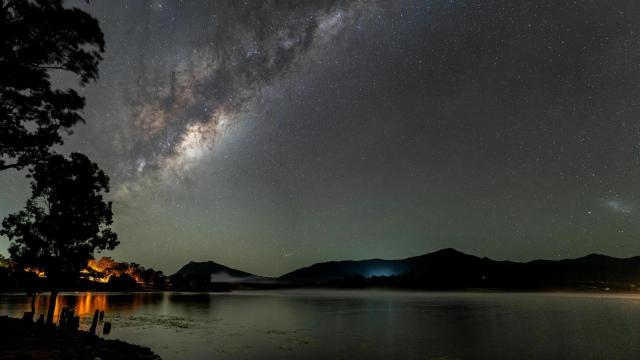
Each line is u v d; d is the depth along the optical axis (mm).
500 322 53344
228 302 102062
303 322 50969
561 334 41125
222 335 36312
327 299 137000
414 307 87750
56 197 28125
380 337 37281
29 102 15578
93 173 29547
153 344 30328
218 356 26141
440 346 32562
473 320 56156
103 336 33469
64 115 16469
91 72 16609
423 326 47719
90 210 29125
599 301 120375
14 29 14242
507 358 28203
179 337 34375
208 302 98000
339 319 56312
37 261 27406
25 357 15656
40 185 27719
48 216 28078
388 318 58688
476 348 31906
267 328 43156
